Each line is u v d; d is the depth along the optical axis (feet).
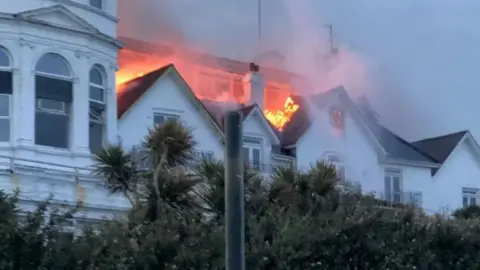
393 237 65.82
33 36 88.63
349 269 62.39
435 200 136.98
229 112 38.11
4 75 87.45
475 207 93.45
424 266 67.51
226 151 37.93
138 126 103.71
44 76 89.20
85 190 86.33
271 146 116.57
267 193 65.41
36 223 51.37
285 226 59.67
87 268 51.83
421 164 135.74
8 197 58.29
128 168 58.34
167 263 53.62
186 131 59.77
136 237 54.49
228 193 37.68
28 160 83.30
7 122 87.25
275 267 58.70
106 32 96.43
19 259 49.65
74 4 92.43
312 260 60.59
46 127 88.99
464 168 142.20
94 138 93.76
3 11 87.71
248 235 59.57
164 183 56.80
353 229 62.59
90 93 93.30
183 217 56.90
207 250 54.70
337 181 67.92
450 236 71.00
